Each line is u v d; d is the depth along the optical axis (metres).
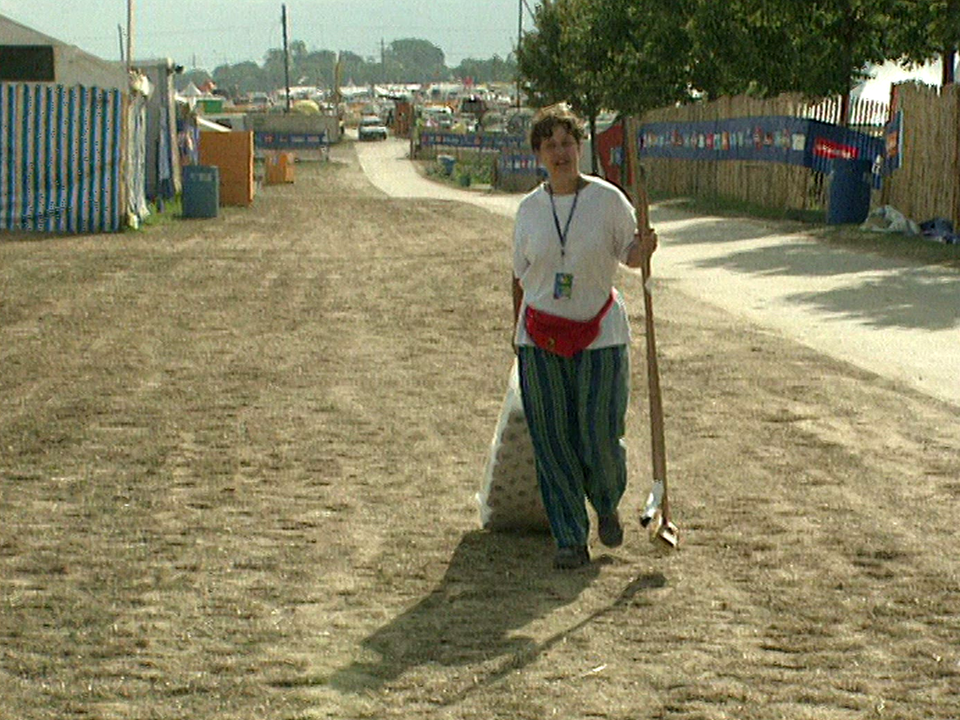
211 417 18.30
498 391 19.92
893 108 46.22
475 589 11.47
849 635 10.27
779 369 21.12
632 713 8.93
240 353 23.34
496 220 59.94
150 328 26.27
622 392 11.97
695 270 36.78
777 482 14.66
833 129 55.69
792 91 64.50
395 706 9.10
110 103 51.22
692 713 8.91
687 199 70.12
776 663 9.74
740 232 49.59
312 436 17.17
